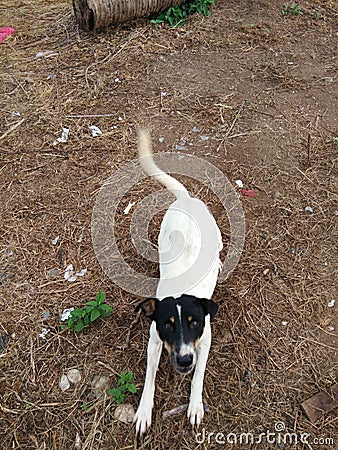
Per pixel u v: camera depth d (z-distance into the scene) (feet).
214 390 4.08
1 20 9.04
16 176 5.94
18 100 7.07
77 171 6.00
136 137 6.45
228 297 4.70
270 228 5.36
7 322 4.52
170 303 3.67
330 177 5.93
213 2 8.98
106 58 7.83
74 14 8.57
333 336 4.45
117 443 3.78
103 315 4.48
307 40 8.34
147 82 7.38
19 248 5.16
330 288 4.81
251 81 7.43
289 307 4.65
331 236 5.27
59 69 7.66
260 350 4.34
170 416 3.91
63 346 4.34
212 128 6.61
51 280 4.88
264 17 8.87
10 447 3.76
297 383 4.13
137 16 8.48
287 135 6.51
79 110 6.89
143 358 4.25
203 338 3.92
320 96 7.17
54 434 3.83
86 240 5.24
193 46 8.13
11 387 4.08
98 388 4.08
